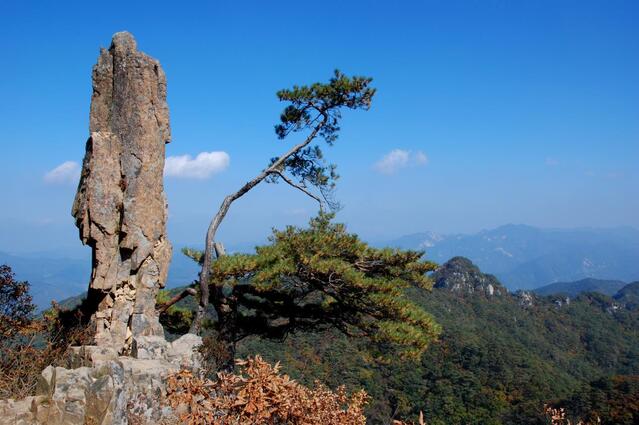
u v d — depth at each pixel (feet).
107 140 37.60
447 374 157.79
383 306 46.39
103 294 37.01
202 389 19.88
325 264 44.37
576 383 171.42
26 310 32.35
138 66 38.58
